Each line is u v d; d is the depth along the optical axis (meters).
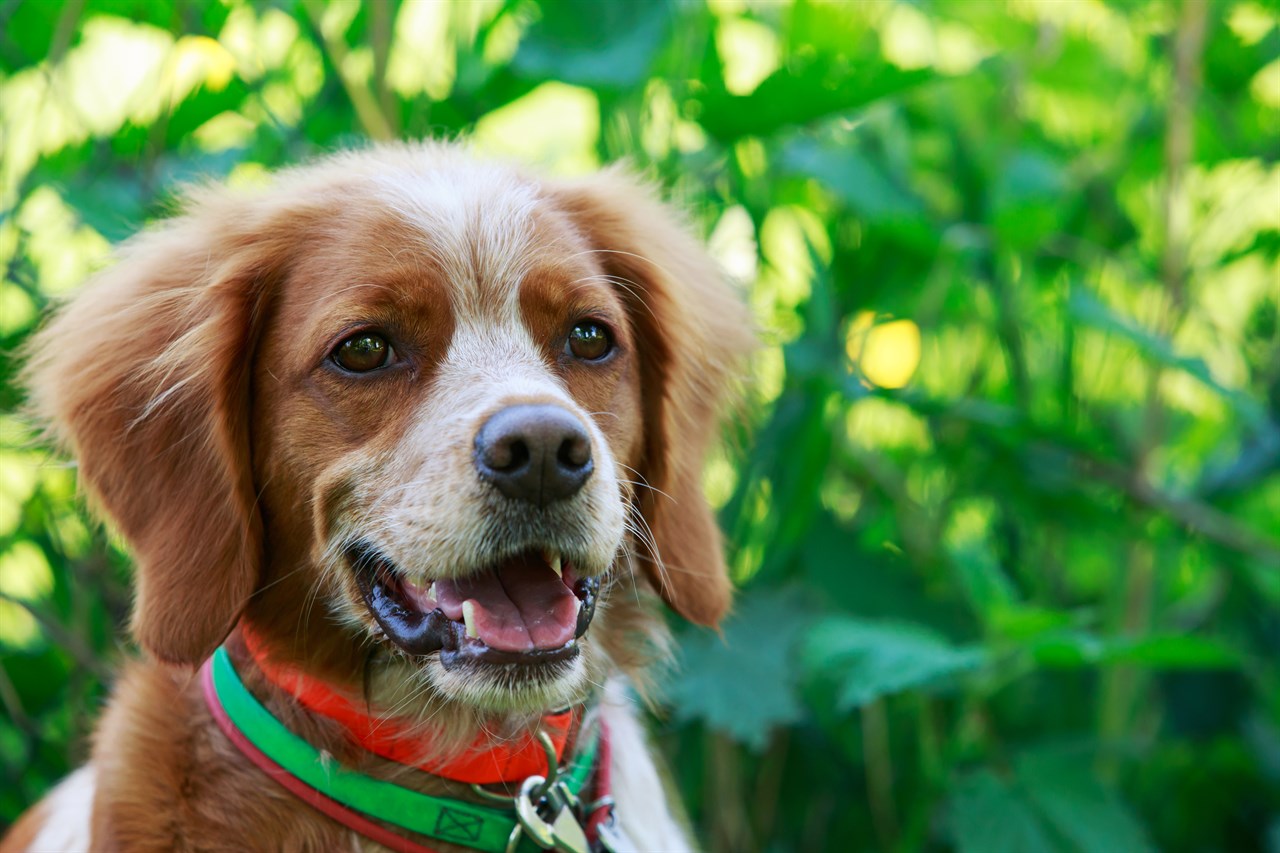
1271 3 4.17
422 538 1.97
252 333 2.15
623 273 2.42
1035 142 4.31
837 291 3.75
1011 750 3.37
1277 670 3.95
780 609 3.27
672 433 2.44
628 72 3.23
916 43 4.59
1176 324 3.92
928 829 3.50
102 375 2.23
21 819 2.66
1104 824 3.10
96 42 3.67
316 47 3.52
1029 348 4.22
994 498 3.82
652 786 2.46
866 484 3.84
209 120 3.46
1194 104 4.05
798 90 3.12
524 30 3.38
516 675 1.96
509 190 2.28
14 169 3.43
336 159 2.51
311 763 2.06
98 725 2.34
